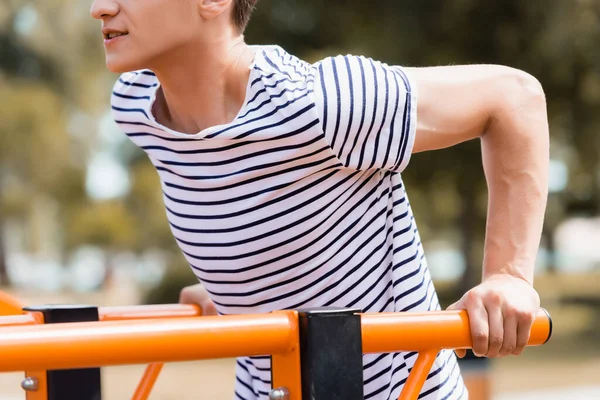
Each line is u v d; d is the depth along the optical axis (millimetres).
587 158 13391
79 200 25891
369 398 1525
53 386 1336
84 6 24625
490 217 1501
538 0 11328
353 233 1485
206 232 1500
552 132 13195
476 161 12680
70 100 24609
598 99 11945
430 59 11680
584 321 14734
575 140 12930
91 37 24688
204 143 1412
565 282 24047
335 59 1419
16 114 22703
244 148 1396
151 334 1021
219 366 11086
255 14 12766
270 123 1368
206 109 1479
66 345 978
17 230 34969
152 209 24875
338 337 1127
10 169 24188
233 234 1472
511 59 11656
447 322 1245
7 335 958
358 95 1371
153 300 17422
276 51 1464
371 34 12250
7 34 23672
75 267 34594
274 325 1102
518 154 1492
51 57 24109
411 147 1431
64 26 24250
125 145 25672
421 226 23641
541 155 1506
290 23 12922
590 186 16469
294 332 1116
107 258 31438
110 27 1391
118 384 9297
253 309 1561
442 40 11766
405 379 1545
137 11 1371
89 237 26812
